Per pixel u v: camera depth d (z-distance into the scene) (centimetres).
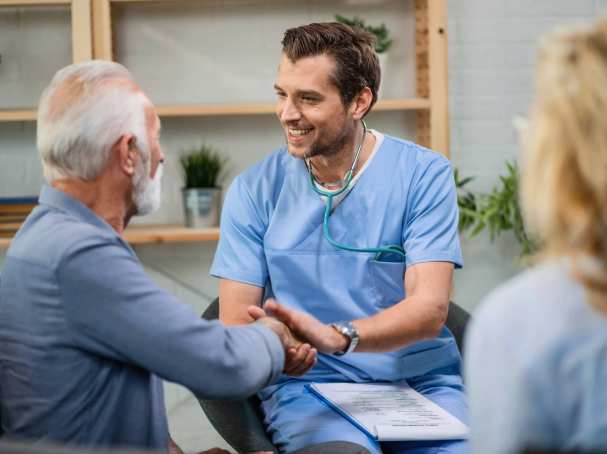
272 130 329
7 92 323
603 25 86
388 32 328
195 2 324
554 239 87
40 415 130
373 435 160
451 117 334
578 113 83
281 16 327
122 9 324
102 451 91
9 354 132
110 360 131
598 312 83
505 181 312
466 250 338
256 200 202
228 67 328
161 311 128
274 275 198
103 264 126
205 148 327
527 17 333
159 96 328
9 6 311
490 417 86
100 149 135
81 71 137
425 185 196
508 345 86
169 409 330
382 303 196
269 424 185
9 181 325
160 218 330
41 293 128
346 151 195
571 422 83
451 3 332
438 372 197
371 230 196
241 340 137
